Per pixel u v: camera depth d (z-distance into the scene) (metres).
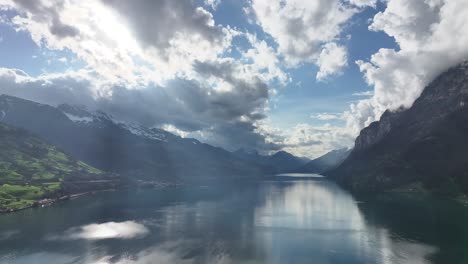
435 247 147.62
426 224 192.62
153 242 161.38
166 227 194.50
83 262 133.12
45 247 152.50
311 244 156.75
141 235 175.25
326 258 136.75
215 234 177.38
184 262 133.38
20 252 145.38
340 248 149.75
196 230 186.75
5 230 184.88
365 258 135.75
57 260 135.38
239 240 165.00
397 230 179.75
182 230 186.88
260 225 199.50
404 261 131.12
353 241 160.62
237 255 141.88
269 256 140.38
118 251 146.88
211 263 132.25
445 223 193.88
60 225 198.25
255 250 148.50
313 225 198.00
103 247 152.75
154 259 136.75
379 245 152.75
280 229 188.50
